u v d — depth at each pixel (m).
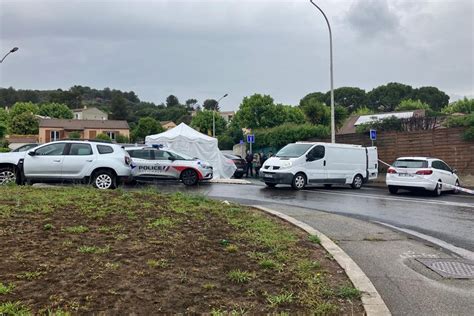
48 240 6.09
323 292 5.08
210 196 14.79
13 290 4.40
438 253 7.55
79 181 14.51
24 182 14.52
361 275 5.82
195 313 4.23
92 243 6.09
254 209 10.88
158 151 18.98
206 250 6.25
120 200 9.59
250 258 6.08
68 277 4.81
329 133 31.56
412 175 17.23
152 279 4.95
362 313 4.62
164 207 9.19
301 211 11.50
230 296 4.72
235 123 57.28
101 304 4.25
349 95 94.88
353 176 20.02
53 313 3.96
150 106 132.75
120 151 15.15
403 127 26.97
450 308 4.96
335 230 9.12
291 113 56.38
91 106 128.00
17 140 65.62
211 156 24.02
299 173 18.39
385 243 8.12
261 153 31.94
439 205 13.93
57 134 73.44
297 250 6.86
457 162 22.94
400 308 4.94
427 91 90.31
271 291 4.95
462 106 63.53
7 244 5.79
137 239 6.45
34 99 133.75
